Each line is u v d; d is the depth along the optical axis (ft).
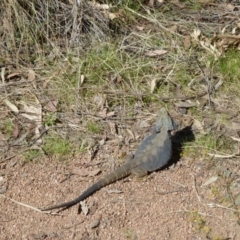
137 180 30.48
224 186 30.09
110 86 35.47
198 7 41.93
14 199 29.86
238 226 28.22
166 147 30.78
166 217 28.78
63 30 38.68
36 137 32.78
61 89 35.19
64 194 29.99
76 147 32.22
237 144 32.17
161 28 39.73
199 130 32.91
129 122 33.60
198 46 38.17
